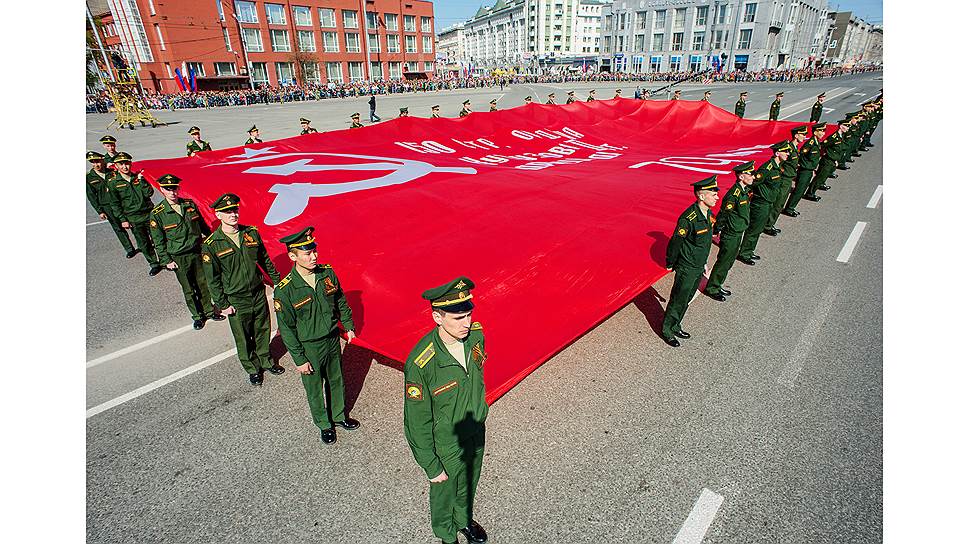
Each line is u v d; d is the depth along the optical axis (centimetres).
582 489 372
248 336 493
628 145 1617
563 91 5731
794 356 546
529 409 460
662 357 546
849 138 1498
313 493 373
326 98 5456
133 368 539
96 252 925
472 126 1541
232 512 358
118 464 401
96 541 332
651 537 334
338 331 403
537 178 1023
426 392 266
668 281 752
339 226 730
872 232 965
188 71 4975
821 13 9112
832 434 423
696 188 496
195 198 817
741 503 358
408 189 897
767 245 916
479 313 509
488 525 344
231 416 460
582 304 527
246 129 2705
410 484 380
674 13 7644
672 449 410
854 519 343
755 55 6975
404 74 7250
